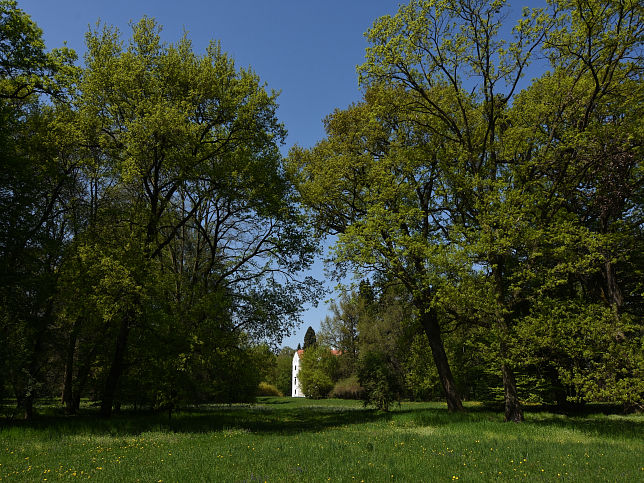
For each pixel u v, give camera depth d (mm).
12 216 18344
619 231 18266
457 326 21906
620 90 17688
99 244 18047
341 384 61312
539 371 24406
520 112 19297
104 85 19281
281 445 11664
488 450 10430
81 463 9227
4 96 18938
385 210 19422
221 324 20688
